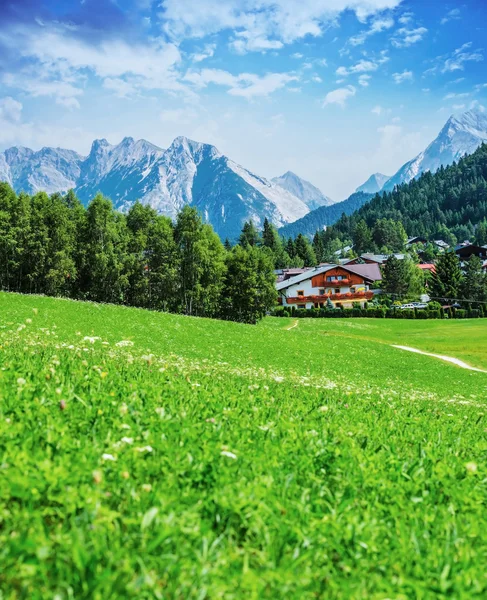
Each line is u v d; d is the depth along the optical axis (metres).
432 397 21.72
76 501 4.15
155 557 3.71
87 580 3.38
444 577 3.97
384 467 6.35
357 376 31.86
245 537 4.39
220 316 108.56
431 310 122.06
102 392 7.50
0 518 3.86
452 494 5.79
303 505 4.86
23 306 37.81
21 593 3.21
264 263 111.12
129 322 39.00
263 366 29.91
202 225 106.38
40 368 8.63
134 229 104.19
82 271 99.19
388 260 165.00
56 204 97.00
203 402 8.16
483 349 63.34
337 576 3.96
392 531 4.81
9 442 4.96
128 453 5.25
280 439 6.75
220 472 5.25
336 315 128.00
